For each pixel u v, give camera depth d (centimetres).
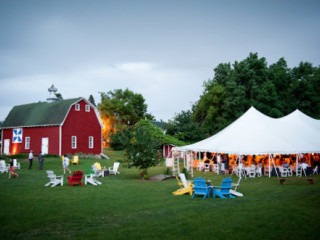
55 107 3572
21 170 2266
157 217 875
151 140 1889
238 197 1206
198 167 2473
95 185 1555
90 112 3666
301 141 2111
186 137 4072
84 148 3550
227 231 731
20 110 4012
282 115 3794
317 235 693
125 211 969
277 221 798
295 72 4775
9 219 870
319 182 1608
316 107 4156
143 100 6638
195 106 4666
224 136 2219
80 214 929
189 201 1130
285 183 1596
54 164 2650
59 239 696
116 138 1931
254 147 1917
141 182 1698
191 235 708
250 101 3975
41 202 1104
